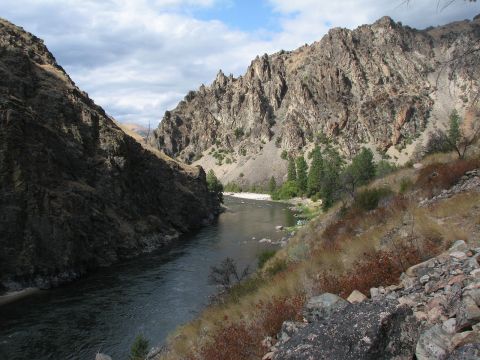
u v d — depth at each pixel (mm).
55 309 39656
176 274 51531
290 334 8953
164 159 110125
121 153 83812
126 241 68312
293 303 11172
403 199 21859
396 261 10727
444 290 7055
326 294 9312
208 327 15617
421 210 14602
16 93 71062
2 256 49094
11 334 33188
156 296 42344
